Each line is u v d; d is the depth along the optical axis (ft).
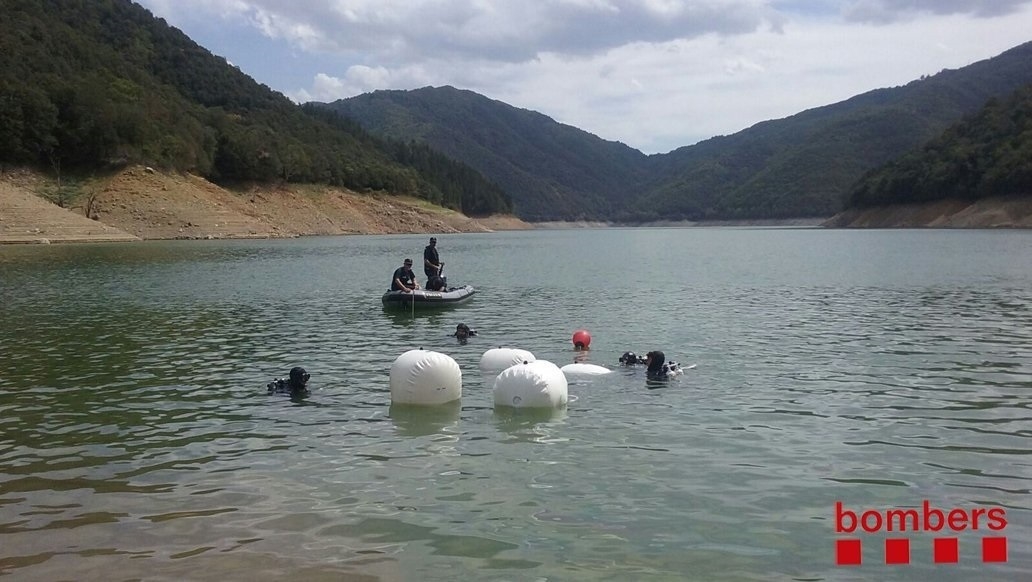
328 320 72.23
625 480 27.78
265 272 131.75
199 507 25.39
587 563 21.39
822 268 134.31
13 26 366.84
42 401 39.81
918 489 26.86
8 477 28.30
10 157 283.79
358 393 41.70
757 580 20.51
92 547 22.41
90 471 28.96
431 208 497.87
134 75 415.85
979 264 136.26
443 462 29.89
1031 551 22.18
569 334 63.00
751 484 27.37
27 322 69.92
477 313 77.46
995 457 30.17
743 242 277.23
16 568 21.11
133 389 42.70
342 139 550.77
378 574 20.75
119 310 79.05
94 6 493.77
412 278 85.30
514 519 24.32
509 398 38.04
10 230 224.74
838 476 28.14
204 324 69.05
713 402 39.14
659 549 22.25
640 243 291.99
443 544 22.57
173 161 322.96
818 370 47.16
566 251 223.92
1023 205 331.57
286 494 26.55
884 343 56.80
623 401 39.45
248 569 21.04
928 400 39.32
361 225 405.18
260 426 35.12
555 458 30.30
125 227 271.69
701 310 77.56
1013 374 45.55
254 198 363.56
